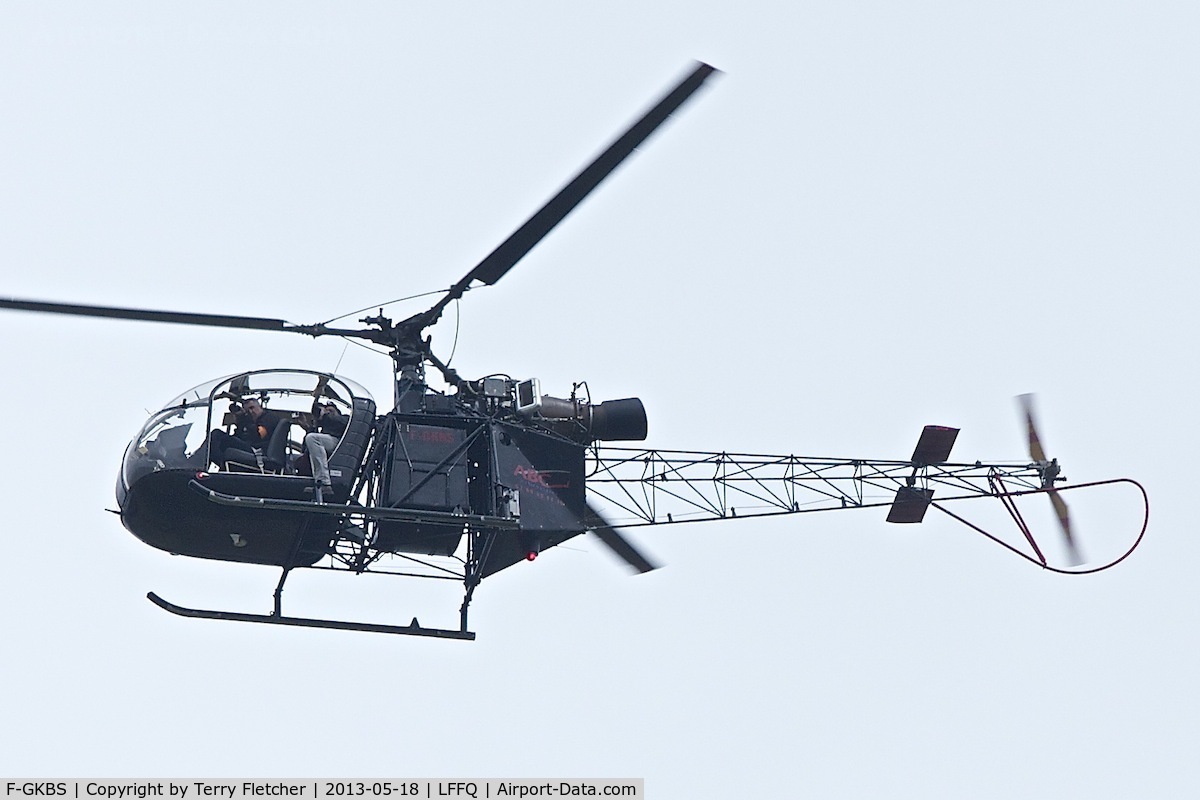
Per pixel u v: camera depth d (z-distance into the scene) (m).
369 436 79.56
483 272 79.44
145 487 76.38
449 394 82.62
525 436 82.69
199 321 79.00
